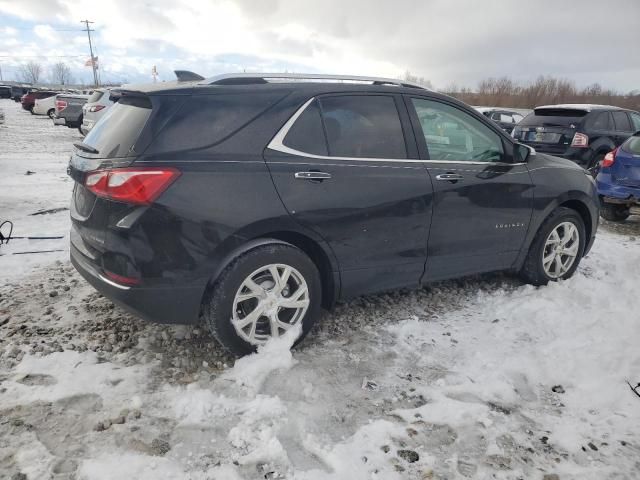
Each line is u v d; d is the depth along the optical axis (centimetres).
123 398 272
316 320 353
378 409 274
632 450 247
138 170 272
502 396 288
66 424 249
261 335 315
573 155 931
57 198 776
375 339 349
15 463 223
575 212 454
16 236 556
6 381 281
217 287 294
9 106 4291
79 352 315
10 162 1173
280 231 307
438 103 382
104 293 290
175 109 288
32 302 388
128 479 217
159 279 280
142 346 328
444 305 409
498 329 369
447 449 246
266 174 298
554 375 307
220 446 240
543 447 249
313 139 321
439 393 288
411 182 349
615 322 375
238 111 302
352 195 325
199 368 305
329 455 237
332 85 338
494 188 393
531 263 442
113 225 275
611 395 288
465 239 385
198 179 280
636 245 621
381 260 347
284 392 285
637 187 677
